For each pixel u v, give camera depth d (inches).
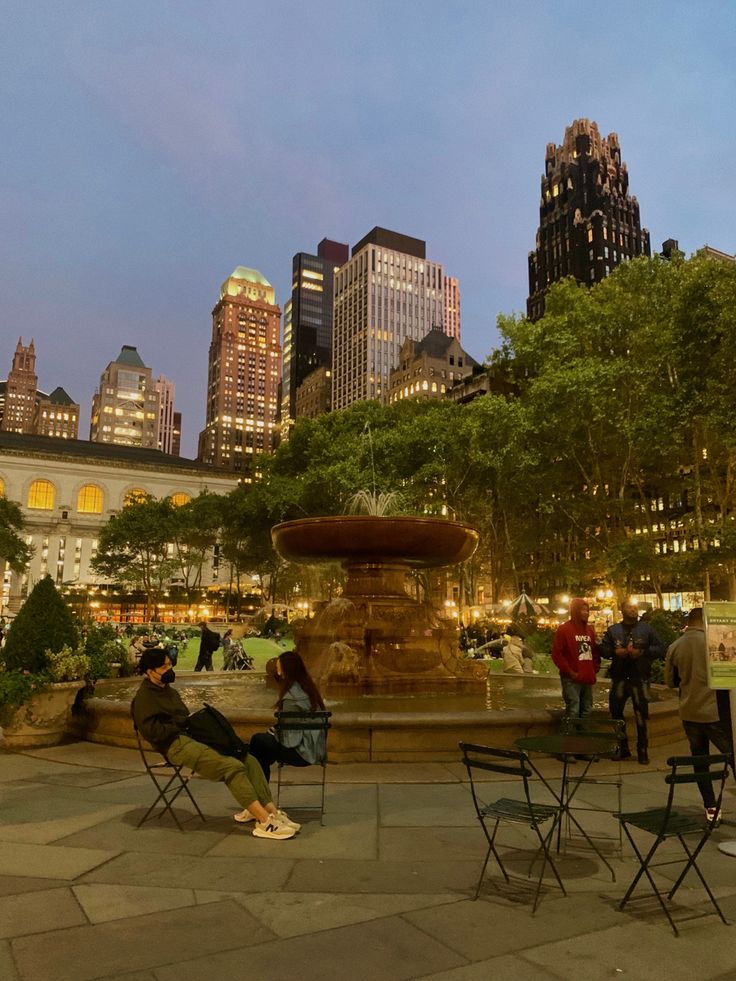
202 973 142.7
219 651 1451.8
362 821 250.4
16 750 376.8
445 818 254.5
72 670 388.8
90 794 287.6
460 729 346.3
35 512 4692.4
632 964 148.7
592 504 1430.9
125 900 179.6
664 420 1178.6
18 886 188.5
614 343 1419.8
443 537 542.3
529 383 1508.4
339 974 142.8
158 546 3164.4
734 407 1112.2
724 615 255.4
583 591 1774.1
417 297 7263.8
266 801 238.8
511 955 151.9
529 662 794.8
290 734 258.7
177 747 242.1
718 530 1229.7
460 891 187.8
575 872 203.5
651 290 1349.7
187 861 209.0
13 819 252.1
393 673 520.7
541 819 190.7
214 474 5206.7
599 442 1424.7
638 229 5177.2
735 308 1063.6
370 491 1576.0
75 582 3956.7
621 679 354.0
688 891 189.6
